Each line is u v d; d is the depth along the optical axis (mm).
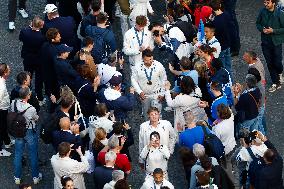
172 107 32438
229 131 31391
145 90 33594
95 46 34344
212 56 33625
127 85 37500
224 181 29188
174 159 34125
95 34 34594
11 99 32312
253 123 32906
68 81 33219
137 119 36250
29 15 42562
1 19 42312
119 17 41844
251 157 29953
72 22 35500
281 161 29516
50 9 35031
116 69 35000
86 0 37031
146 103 34031
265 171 29172
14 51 40156
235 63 39344
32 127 32062
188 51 35000
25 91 31375
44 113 36719
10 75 38594
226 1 37562
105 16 34875
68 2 37875
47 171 33844
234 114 33875
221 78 32781
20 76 31812
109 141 29188
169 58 37781
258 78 33000
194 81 32531
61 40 35312
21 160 32656
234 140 31719
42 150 34844
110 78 32562
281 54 37219
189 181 30688
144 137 31062
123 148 31547
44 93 37250
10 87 37875
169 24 36281
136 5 37750
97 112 30734
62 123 30203
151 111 30812
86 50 33062
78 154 30312
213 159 29688
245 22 42188
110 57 33281
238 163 31859
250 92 32562
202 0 37031
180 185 33125
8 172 33875
